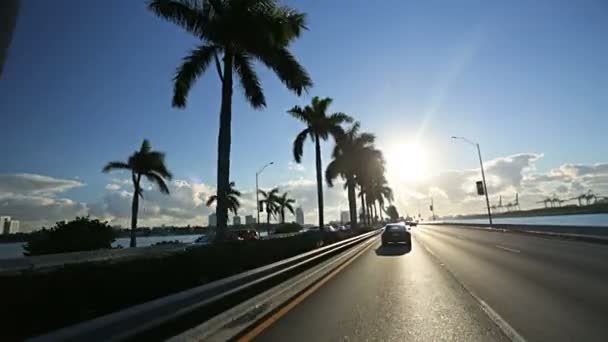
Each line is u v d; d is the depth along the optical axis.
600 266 13.20
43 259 21.06
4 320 5.05
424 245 26.80
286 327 6.54
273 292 9.25
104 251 25.23
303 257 12.55
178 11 15.93
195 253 9.90
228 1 16.12
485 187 52.12
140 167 39.97
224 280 7.14
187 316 6.08
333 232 29.75
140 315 4.67
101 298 6.32
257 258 12.44
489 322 6.70
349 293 9.59
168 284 7.75
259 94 17.94
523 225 38.56
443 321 6.85
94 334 3.94
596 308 7.47
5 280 5.84
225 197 15.31
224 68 16.58
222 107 16.28
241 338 5.93
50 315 5.50
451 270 13.47
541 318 6.85
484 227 55.44
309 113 33.44
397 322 6.84
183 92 17.58
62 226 28.86
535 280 10.84
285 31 16.39
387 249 23.88
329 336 6.05
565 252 18.34
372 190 76.75
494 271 12.89
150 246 29.48
